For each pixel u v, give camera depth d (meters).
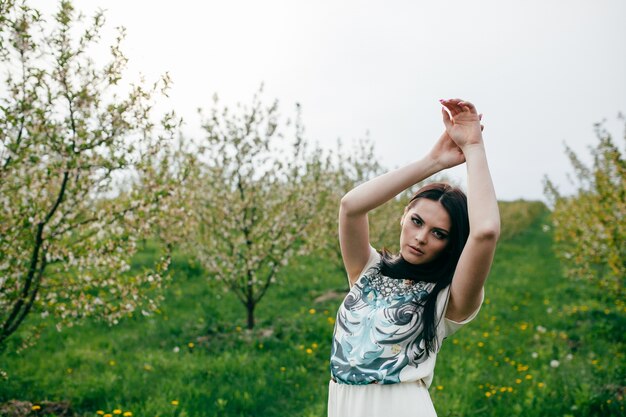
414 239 1.91
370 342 1.84
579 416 4.93
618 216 6.99
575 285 11.82
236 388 5.48
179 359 6.55
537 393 5.41
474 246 1.73
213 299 9.84
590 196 8.96
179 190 4.99
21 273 4.37
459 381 5.75
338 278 11.90
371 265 2.04
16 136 3.92
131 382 5.60
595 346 7.56
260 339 7.30
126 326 8.12
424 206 1.91
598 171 7.69
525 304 10.57
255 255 7.65
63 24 3.80
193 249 7.98
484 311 9.77
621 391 5.32
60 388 5.43
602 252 7.53
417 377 1.80
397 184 1.95
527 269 14.56
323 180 9.15
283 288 10.84
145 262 11.30
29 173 4.12
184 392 5.29
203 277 11.09
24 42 3.64
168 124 4.14
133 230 4.62
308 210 8.25
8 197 4.23
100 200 4.94
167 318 8.48
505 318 9.51
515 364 6.75
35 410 4.85
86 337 7.42
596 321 8.77
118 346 7.09
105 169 4.36
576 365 6.47
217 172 7.68
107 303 4.75
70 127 4.17
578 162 9.32
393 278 1.96
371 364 1.81
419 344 1.83
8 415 4.68
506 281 12.78
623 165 6.55
